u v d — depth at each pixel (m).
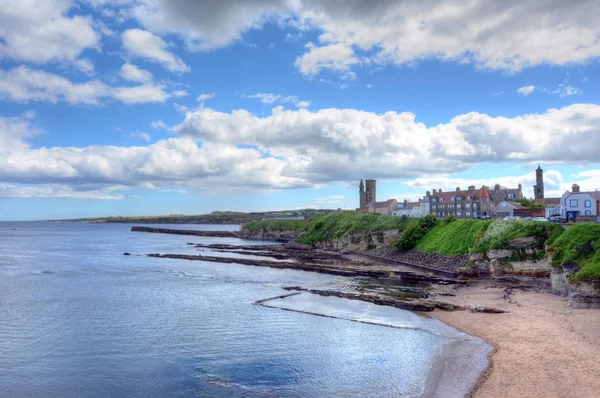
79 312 47.94
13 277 76.38
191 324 42.69
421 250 93.56
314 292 58.81
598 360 29.89
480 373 28.38
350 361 31.89
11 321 44.03
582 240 52.34
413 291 59.53
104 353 34.28
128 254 121.31
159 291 61.38
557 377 27.12
